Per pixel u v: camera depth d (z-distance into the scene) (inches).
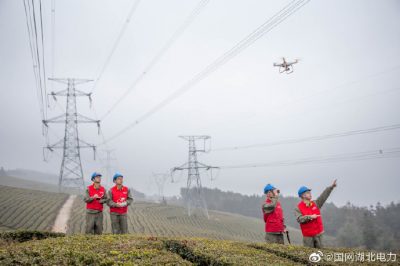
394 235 5492.1
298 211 444.5
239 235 3344.0
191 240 424.2
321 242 437.7
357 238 4990.2
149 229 2588.6
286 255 364.5
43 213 2427.4
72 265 302.2
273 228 474.9
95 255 320.8
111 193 559.2
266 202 484.4
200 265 350.0
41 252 331.3
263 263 310.7
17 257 314.3
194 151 4025.6
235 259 322.0
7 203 2613.2
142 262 302.8
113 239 408.8
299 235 4387.3
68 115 3198.8
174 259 322.0
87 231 550.9
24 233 533.3
